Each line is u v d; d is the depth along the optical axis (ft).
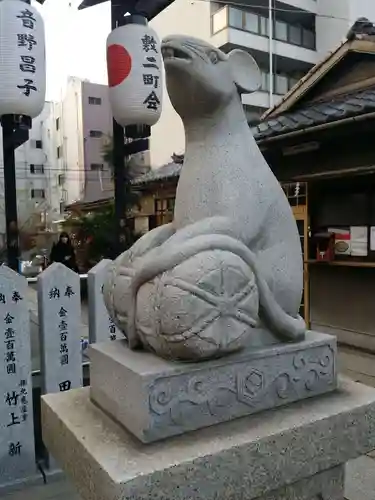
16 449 9.73
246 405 5.19
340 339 20.62
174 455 4.39
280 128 17.25
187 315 4.54
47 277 10.02
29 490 9.65
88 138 61.93
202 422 4.89
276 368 5.41
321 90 21.03
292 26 47.06
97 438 4.82
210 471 4.44
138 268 5.29
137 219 38.42
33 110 12.07
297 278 5.87
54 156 70.85
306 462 5.08
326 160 18.56
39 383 10.73
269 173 5.89
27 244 55.77
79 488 4.88
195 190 5.62
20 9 11.59
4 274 9.43
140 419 4.61
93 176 61.62
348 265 19.01
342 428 5.36
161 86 13.60
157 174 30.42
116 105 13.37
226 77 5.65
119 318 5.65
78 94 62.23
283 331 5.58
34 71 11.84
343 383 6.31
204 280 4.59
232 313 4.77
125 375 4.91
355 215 19.27
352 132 15.99
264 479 4.77
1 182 50.14
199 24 47.06
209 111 5.69
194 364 4.83
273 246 5.73
